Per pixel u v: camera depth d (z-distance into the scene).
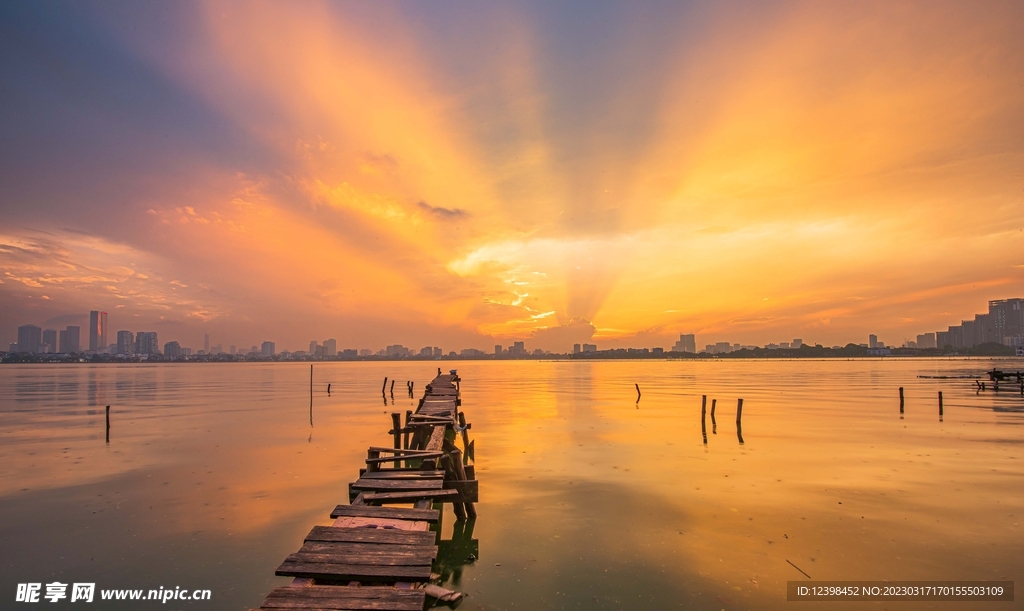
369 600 6.47
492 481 16.19
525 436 25.19
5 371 157.00
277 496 14.84
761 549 10.70
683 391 57.88
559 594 8.91
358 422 31.14
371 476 12.38
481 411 37.19
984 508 13.24
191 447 22.61
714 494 14.59
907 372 111.62
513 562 10.17
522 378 99.38
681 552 10.59
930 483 15.73
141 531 12.06
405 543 8.09
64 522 12.67
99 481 16.62
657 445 22.44
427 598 8.65
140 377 105.62
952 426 28.11
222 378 99.81
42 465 19.05
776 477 16.53
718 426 28.42
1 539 11.62
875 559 10.22
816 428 27.50
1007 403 41.38
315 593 6.58
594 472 17.31
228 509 13.66
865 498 14.13
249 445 23.09
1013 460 19.09
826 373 111.75
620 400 46.31
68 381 87.50
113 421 31.83
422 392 58.75
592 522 12.34
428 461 13.60
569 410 37.53
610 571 9.73
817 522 12.25
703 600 8.69
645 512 13.04
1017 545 10.87
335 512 9.52
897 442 23.06
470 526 12.11
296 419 32.69
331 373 134.00
